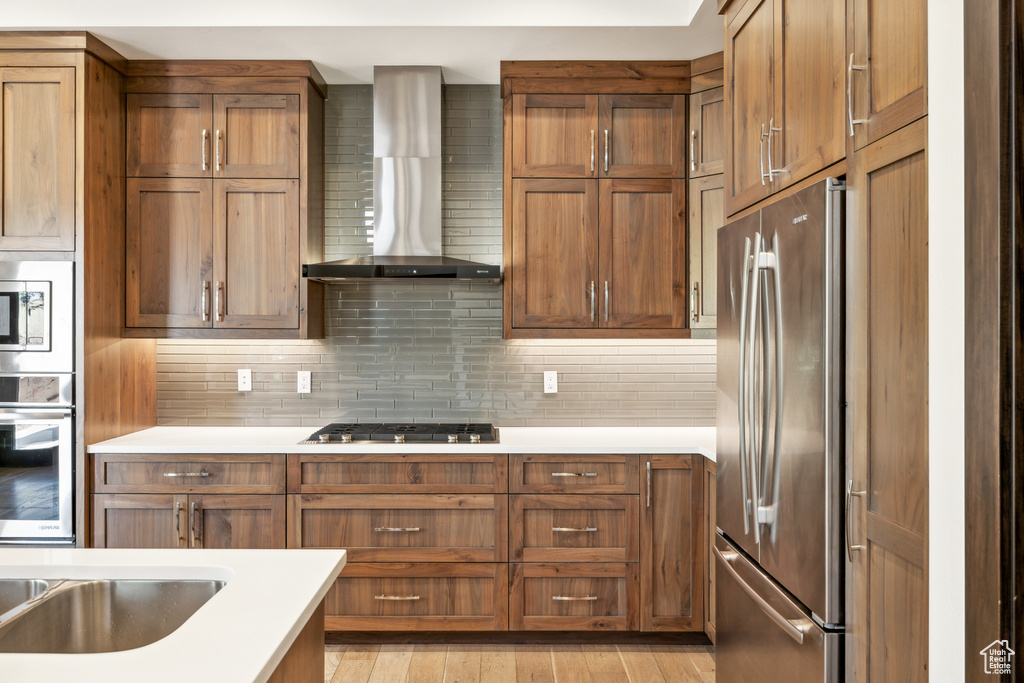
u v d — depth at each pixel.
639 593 2.87
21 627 1.17
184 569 1.31
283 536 2.86
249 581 1.24
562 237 3.14
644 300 3.14
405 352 3.48
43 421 2.78
